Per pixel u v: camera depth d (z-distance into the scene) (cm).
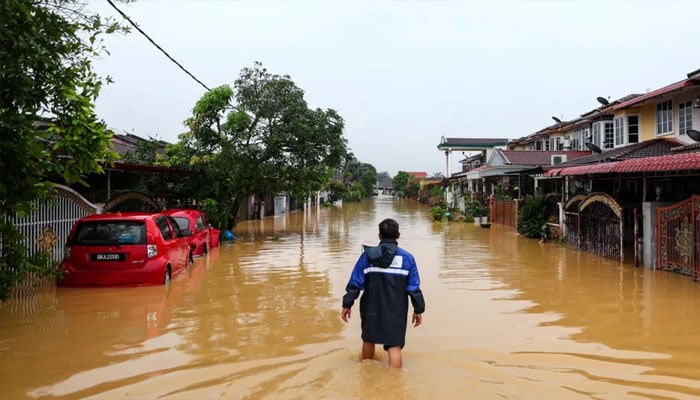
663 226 1111
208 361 529
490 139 5028
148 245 934
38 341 603
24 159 593
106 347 580
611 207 1296
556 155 2506
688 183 1507
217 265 1245
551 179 2331
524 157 2856
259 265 1246
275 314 742
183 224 1351
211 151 2062
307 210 4806
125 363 524
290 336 626
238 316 729
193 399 429
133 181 1892
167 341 604
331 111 2094
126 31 685
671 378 481
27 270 723
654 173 1248
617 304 801
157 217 1006
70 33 616
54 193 778
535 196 2053
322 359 529
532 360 532
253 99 1967
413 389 441
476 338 618
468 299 845
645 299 835
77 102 658
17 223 874
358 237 2027
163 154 2255
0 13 510
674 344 592
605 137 2155
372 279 493
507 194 2759
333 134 2080
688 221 1026
